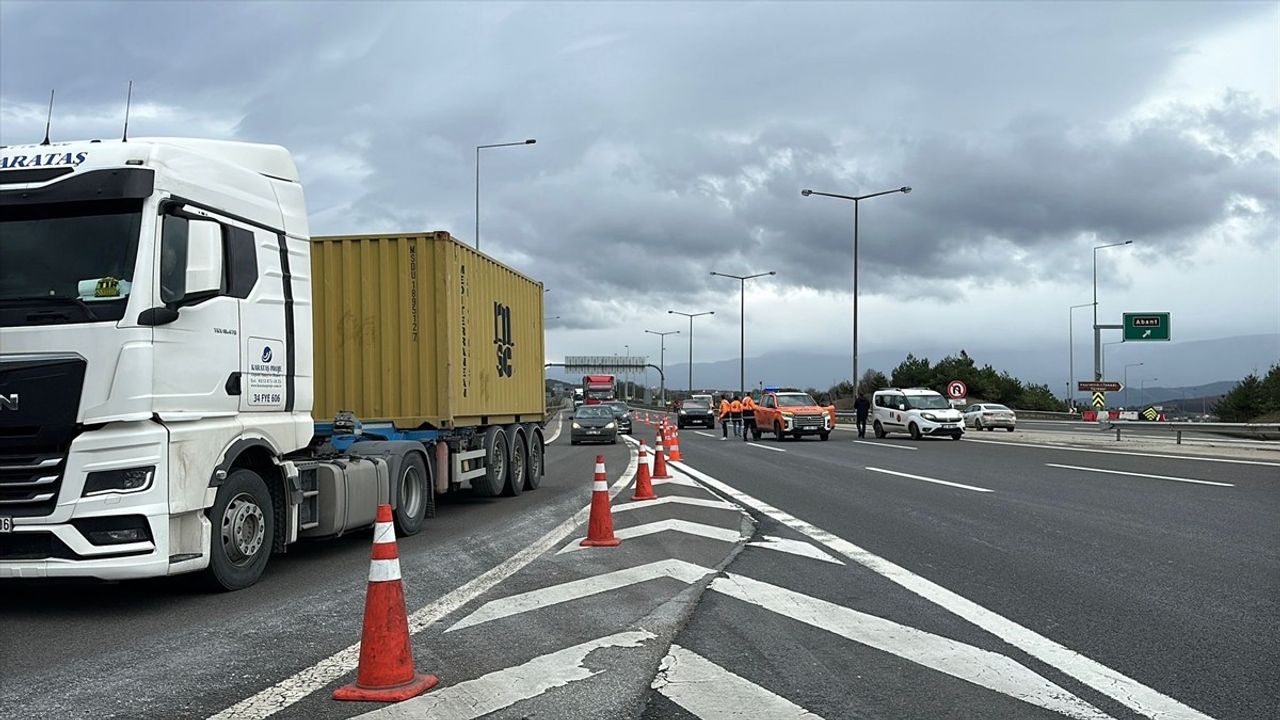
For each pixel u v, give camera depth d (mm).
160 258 7520
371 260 13656
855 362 48219
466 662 5910
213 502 7941
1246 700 5164
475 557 10062
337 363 13625
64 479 7129
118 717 4918
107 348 7219
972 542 10617
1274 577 8484
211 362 8023
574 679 5551
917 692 5324
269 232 9078
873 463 23219
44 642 6559
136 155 7516
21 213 7422
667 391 129250
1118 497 14758
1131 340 46469
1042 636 6523
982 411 45000
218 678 5613
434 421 13422
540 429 18797
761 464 23281
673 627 6797
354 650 6254
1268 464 20672
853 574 8789
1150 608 7332
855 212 47844
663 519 12562
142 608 7660
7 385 7145
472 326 14758
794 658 6020
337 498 9961
